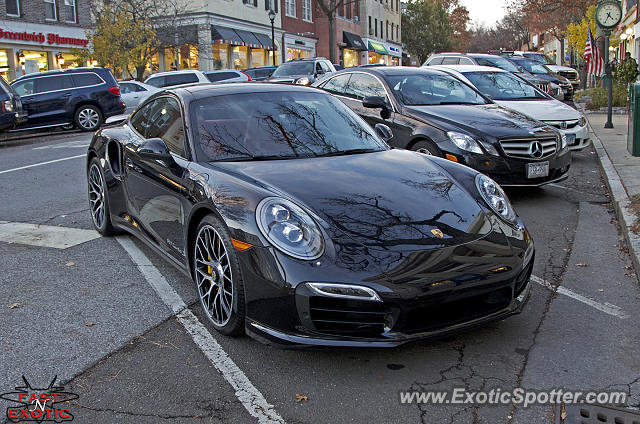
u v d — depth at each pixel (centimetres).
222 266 315
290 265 275
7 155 1123
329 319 272
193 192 339
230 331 314
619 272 423
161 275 423
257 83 453
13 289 398
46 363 298
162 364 296
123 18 2459
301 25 4200
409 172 356
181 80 2067
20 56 2320
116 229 509
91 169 526
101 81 1619
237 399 264
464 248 293
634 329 330
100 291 393
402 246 285
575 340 318
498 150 599
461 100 719
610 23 1252
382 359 300
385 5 5981
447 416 251
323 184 326
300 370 290
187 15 3027
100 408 258
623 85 1792
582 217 580
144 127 452
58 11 2491
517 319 346
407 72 758
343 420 248
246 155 366
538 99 908
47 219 589
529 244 324
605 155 885
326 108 433
